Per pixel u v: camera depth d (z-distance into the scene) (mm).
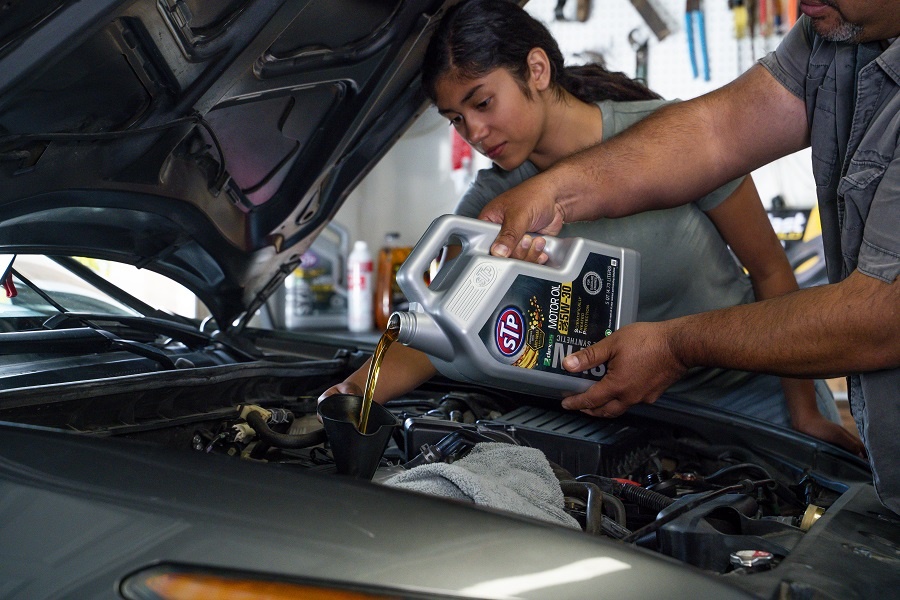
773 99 1084
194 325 1629
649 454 1251
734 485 993
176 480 671
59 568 626
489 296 960
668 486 1057
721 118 1119
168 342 1478
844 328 826
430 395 1460
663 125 1130
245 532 609
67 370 1100
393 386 1302
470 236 983
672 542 786
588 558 599
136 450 723
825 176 1012
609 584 581
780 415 1515
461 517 627
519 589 569
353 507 632
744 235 1472
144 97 1048
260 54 1084
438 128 4473
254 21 1036
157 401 1030
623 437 1190
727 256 1560
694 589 587
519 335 993
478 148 1338
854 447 1404
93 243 1261
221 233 1360
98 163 1072
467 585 569
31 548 645
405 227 4590
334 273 4336
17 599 625
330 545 595
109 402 956
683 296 1513
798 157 3670
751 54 3695
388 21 1204
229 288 1494
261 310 3447
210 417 1081
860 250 842
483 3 1242
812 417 1451
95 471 692
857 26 852
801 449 1243
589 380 1057
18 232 1129
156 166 1153
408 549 592
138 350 1212
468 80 1248
